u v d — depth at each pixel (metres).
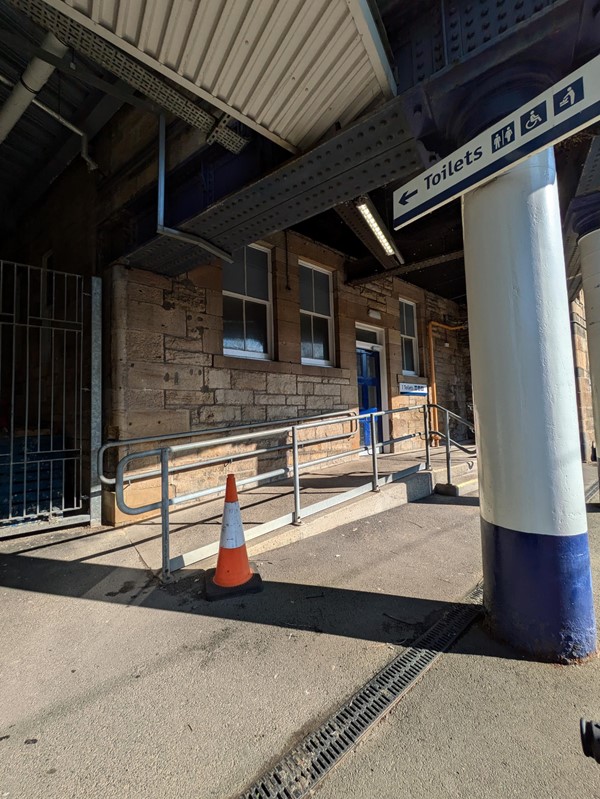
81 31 2.59
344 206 4.77
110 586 3.08
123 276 4.64
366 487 4.96
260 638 2.41
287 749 1.64
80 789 1.48
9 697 1.96
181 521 4.30
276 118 2.85
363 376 8.13
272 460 5.93
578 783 1.46
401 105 2.47
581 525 2.21
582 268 5.20
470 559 3.49
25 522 4.42
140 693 1.97
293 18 2.13
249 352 6.01
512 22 2.07
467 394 11.10
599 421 5.21
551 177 2.31
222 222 3.86
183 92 3.16
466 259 2.52
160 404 4.81
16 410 7.30
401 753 1.61
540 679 2.02
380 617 2.61
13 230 8.00
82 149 5.06
